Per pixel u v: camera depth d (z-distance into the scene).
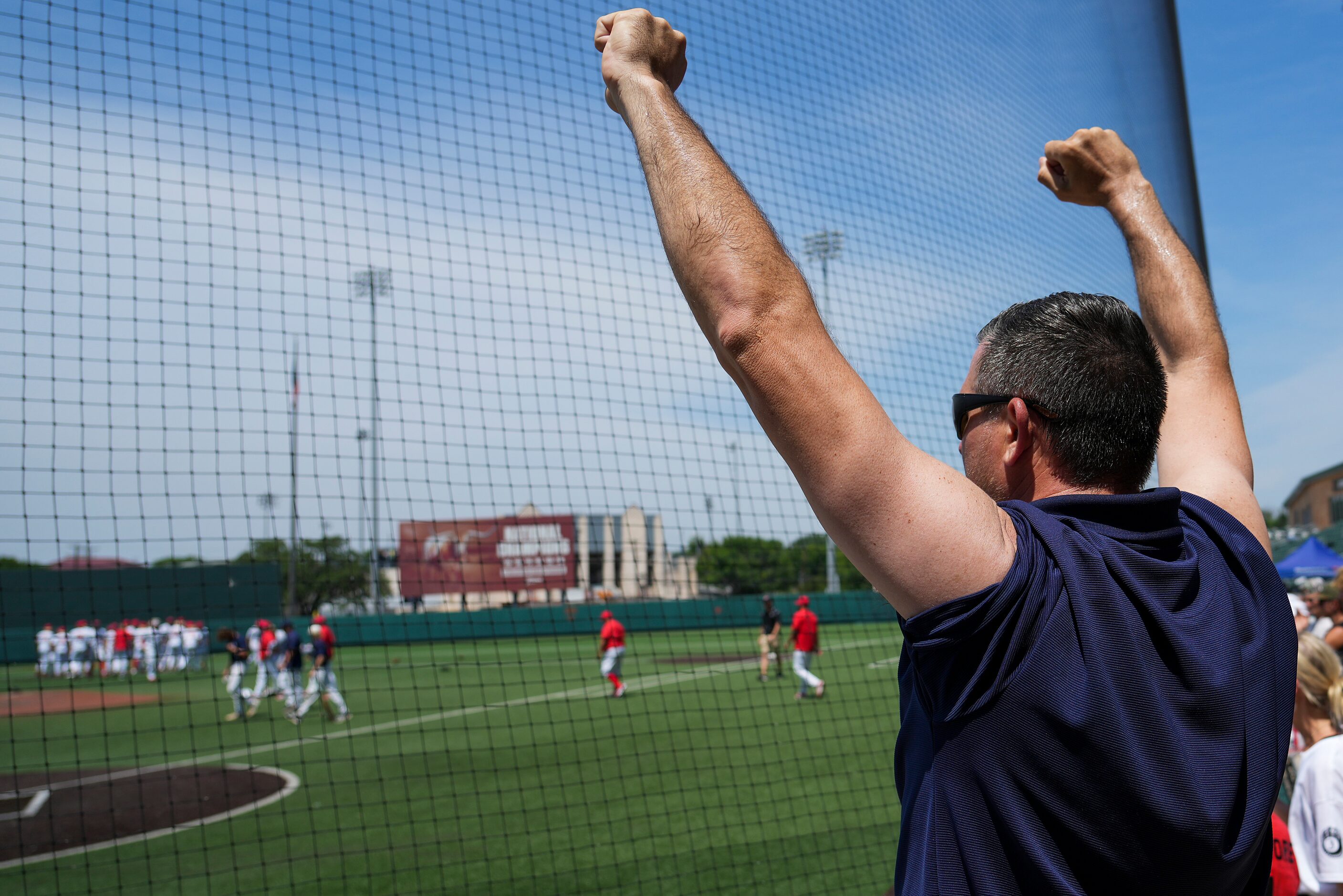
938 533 0.75
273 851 6.45
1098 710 0.74
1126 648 0.77
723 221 0.81
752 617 21.75
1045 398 0.93
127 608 21.80
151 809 7.89
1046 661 0.75
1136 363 0.93
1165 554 0.88
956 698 0.78
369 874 5.85
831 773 8.52
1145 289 1.43
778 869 5.80
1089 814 0.74
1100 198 1.53
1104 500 0.87
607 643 15.09
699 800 7.62
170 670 22.41
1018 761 0.75
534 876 5.73
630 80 0.95
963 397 0.99
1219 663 0.80
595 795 7.89
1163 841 0.74
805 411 0.75
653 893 5.38
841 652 20.80
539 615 23.05
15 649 21.09
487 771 9.09
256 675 22.56
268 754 10.62
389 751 10.50
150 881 5.45
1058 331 0.95
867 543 0.77
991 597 0.75
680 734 11.06
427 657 22.84
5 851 6.62
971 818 0.78
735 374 0.80
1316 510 50.97
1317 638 2.72
